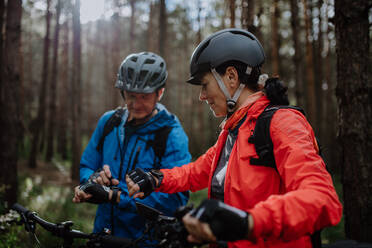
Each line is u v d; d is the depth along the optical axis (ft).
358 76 8.63
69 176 31.45
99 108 91.25
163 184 4.27
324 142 35.65
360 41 8.64
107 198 4.27
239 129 3.60
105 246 3.97
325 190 2.69
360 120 8.64
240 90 3.72
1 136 15.15
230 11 16.34
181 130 6.24
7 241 9.18
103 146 6.07
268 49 39.65
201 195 19.53
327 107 35.91
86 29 67.77
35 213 4.38
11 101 15.47
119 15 50.03
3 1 17.94
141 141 5.81
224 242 2.57
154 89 5.75
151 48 41.65
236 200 3.42
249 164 3.38
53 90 41.93
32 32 64.59
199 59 3.80
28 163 35.27
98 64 91.20
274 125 3.27
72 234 4.09
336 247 6.32
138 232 5.41
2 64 15.65
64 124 46.80
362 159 8.59
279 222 2.51
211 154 4.49
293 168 2.91
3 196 14.30
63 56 50.19
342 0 8.78
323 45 43.29
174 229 2.90
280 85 3.54
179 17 67.72
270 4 25.23
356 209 8.65
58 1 40.65
